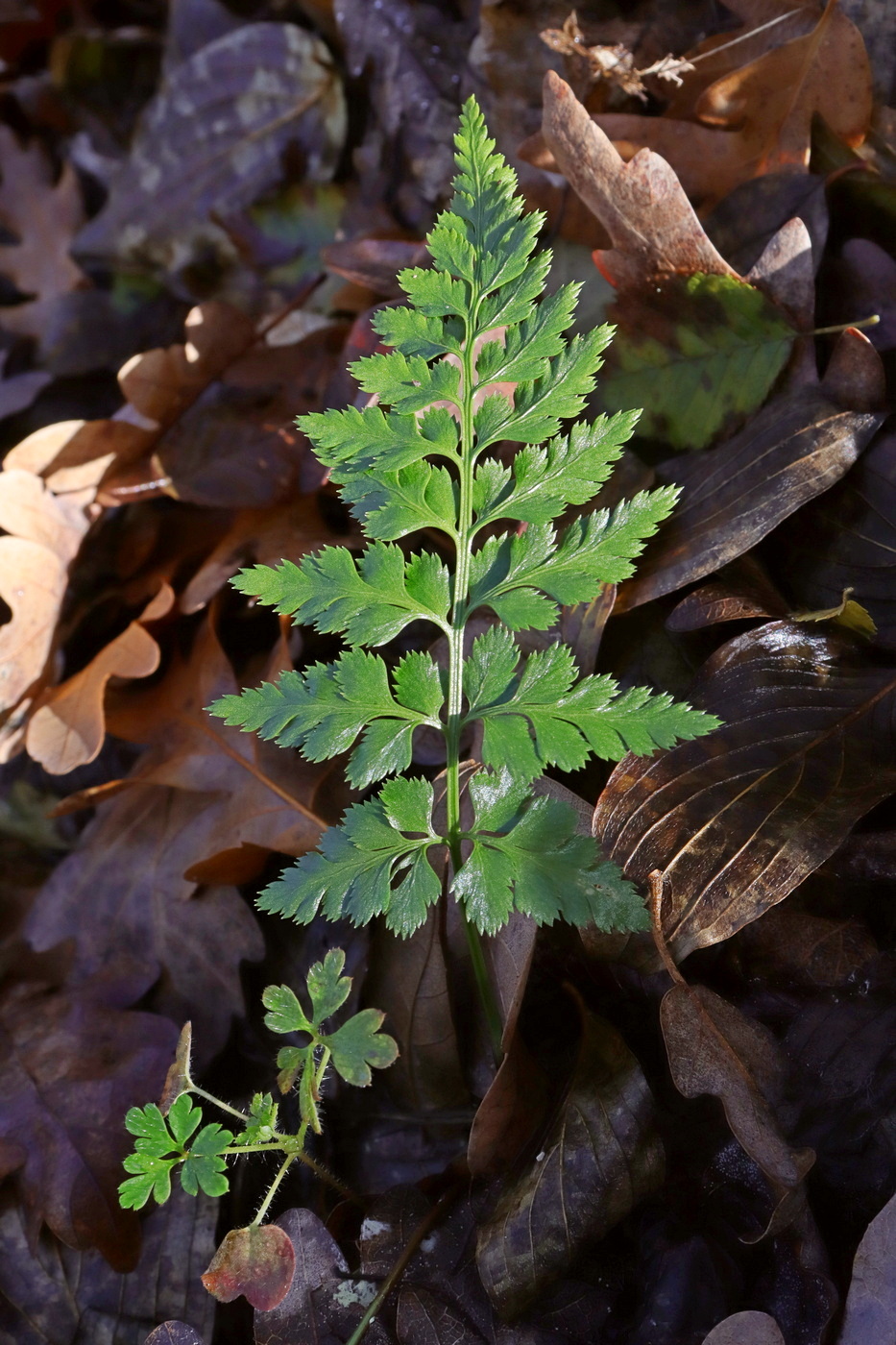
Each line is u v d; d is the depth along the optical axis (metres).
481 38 0.51
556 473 0.39
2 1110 0.45
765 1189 0.41
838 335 0.44
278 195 0.55
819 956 0.42
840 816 0.40
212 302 0.50
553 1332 0.40
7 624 0.50
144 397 0.50
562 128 0.43
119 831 0.48
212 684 0.48
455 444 0.39
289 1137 0.40
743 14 0.47
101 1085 0.45
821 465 0.43
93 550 0.51
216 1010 0.46
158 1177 0.38
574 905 0.38
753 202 0.46
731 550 0.42
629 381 0.45
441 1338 0.40
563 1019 0.43
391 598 0.39
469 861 0.39
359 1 0.53
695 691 0.42
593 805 0.44
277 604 0.40
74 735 0.47
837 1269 0.40
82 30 0.60
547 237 0.48
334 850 0.39
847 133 0.46
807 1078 0.41
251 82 0.55
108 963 0.47
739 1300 0.40
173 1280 0.43
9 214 0.60
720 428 0.44
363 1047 0.39
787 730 0.41
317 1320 0.41
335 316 0.53
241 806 0.46
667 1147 0.41
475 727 0.44
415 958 0.43
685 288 0.44
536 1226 0.40
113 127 0.60
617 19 0.50
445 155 0.52
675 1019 0.40
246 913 0.46
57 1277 0.43
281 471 0.49
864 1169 0.40
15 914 0.49
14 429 0.56
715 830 0.40
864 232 0.46
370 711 0.39
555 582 0.39
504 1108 0.40
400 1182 0.43
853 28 0.45
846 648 0.42
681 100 0.48
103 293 0.57
